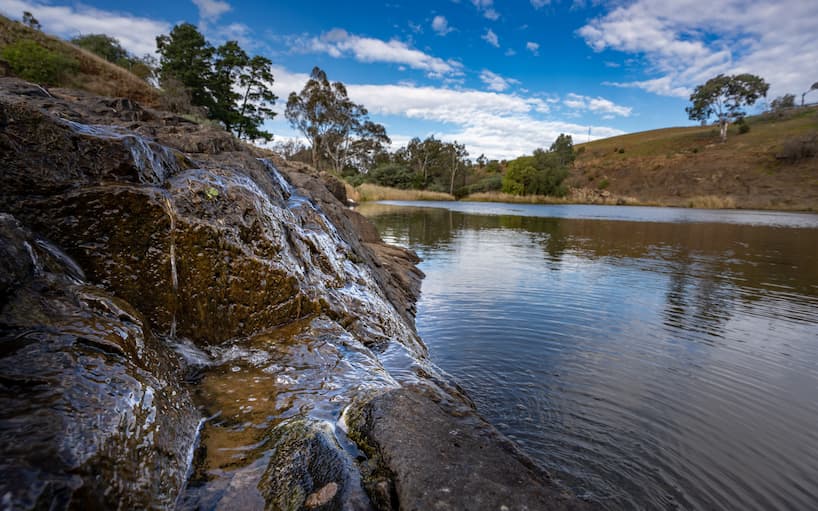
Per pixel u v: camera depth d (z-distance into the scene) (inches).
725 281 421.1
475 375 206.4
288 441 96.8
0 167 117.2
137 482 72.3
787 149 2449.6
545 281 417.7
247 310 157.2
